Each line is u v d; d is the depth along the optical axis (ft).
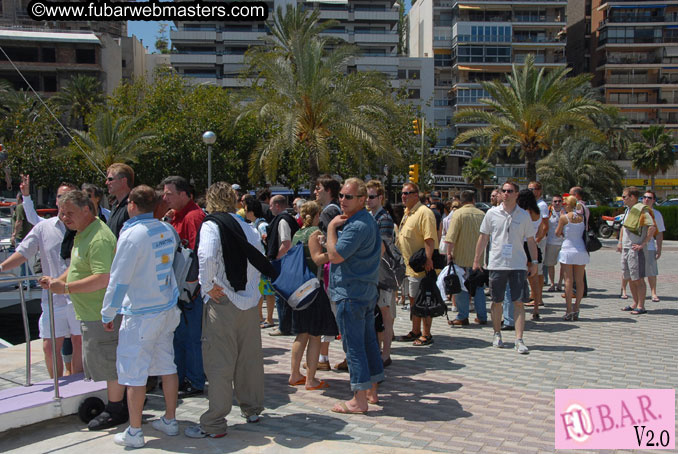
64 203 14.34
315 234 17.08
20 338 34.65
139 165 113.50
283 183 126.62
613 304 34.47
